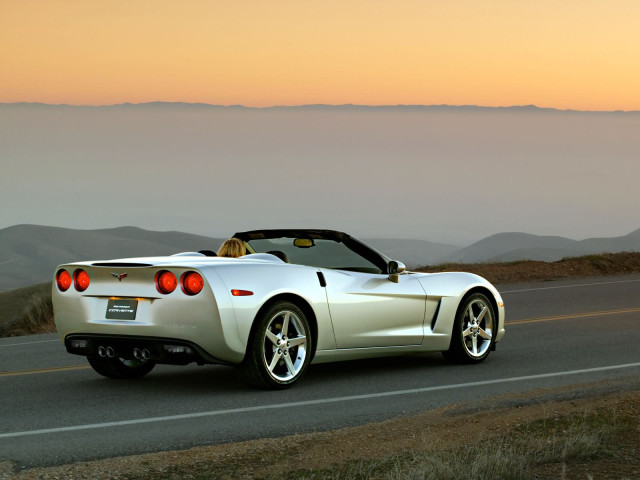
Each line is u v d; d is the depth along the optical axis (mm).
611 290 19297
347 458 5375
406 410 6980
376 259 8758
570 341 11562
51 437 6023
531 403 7133
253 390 7875
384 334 8602
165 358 7441
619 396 7410
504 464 4793
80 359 10812
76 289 7895
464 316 9406
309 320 8070
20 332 17406
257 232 8766
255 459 5371
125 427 6352
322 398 7496
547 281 21984
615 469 4996
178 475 4984
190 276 7281
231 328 7316
